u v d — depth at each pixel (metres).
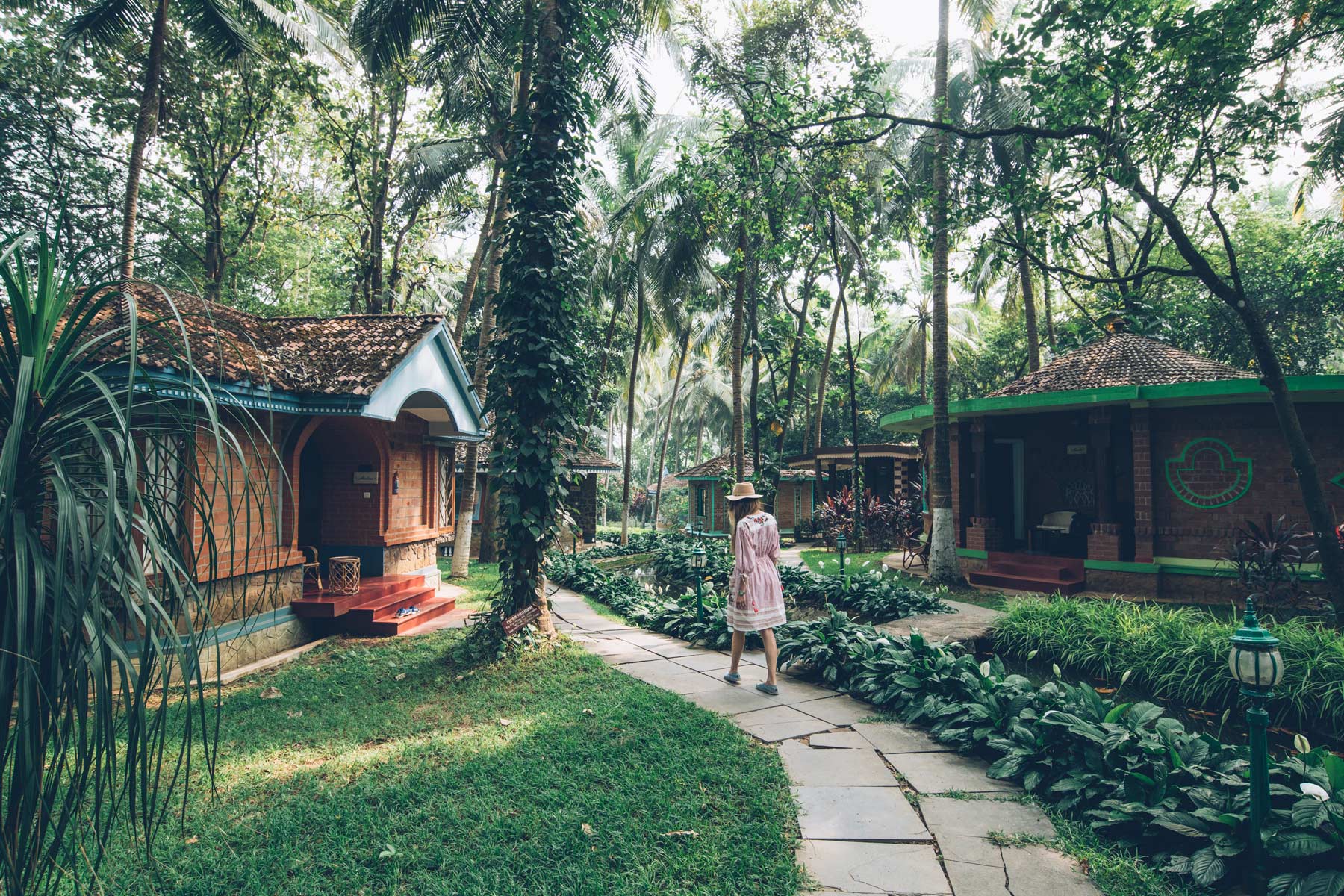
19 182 12.15
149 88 10.65
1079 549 12.68
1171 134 7.83
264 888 3.13
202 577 6.64
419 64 13.98
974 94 16.53
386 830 3.59
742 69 12.21
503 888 3.09
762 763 4.44
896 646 6.32
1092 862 3.23
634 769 4.35
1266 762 3.00
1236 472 10.67
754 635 7.70
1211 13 6.90
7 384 1.90
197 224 17.34
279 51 13.54
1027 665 7.67
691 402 41.72
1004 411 12.68
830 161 11.59
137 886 3.14
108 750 1.79
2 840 1.76
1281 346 19.02
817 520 22.94
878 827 3.63
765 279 20.38
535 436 7.32
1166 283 18.59
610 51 10.36
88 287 2.02
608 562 18.41
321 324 9.34
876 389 30.64
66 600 1.88
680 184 12.22
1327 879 2.79
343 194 18.53
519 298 7.40
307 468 9.85
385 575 9.88
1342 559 7.66
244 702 5.91
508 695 5.97
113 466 1.74
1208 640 6.66
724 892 3.05
